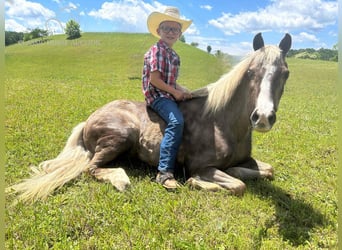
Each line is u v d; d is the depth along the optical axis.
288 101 10.23
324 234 2.50
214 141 3.27
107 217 2.62
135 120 3.57
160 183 3.24
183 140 3.38
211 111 3.34
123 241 2.33
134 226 2.52
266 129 2.51
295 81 17.48
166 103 3.38
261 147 4.78
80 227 2.48
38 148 4.21
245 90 3.02
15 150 4.09
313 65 28.14
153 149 3.45
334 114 7.85
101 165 3.50
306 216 2.75
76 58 27.39
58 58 27.28
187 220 2.63
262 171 3.54
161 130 3.43
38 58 27.03
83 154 3.64
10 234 2.34
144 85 3.53
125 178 3.18
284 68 2.68
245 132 3.27
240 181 3.12
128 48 32.81
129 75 17.27
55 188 3.11
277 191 3.26
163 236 2.38
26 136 4.65
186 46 31.56
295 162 4.18
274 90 2.62
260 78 2.68
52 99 7.91
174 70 3.50
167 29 3.46
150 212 2.73
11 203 2.80
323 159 4.32
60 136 4.76
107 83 13.11
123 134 3.46
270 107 2.49
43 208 2.72
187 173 3.51
